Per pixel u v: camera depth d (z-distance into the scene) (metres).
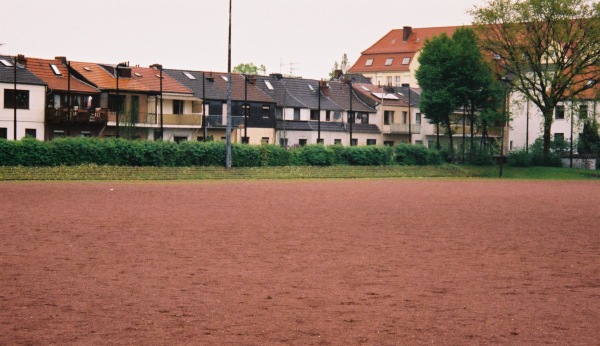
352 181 74.81
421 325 14.19
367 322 14.39
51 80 92.56
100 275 18.91
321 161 89.12
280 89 116.38
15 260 21.05
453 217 35.81
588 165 105.75
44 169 69.56
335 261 21.67
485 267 20.92
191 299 16.23
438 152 99.00
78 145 72.94
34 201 41.47
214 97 106.19
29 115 87.38
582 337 13.41
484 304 16.06
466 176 92.94
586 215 37.75
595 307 15.85
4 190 50.56
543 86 97.31
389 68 175.00
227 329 13.75
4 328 13.65
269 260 21.69
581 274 19.95
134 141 76.56
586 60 94.31
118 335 13.26
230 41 79.06
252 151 83.38
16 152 69.62
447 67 96.38
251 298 16.42
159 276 18.89
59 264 20.45
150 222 31.47
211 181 69.62
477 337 13.38
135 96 96.94
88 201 42.03
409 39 178.88
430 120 105.31
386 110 124.62
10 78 85.75
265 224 31.38
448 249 24.48
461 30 99.06
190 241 25.58
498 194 55.06
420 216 36.12
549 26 94.31
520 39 95.88
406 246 25.09
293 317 14.73
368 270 20.19
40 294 16.55
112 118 94.25
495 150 103.12
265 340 13.05
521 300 16.50
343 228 30.31
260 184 65.06
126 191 51.62
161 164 77.38
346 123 119.62
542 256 23.19
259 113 109.25
